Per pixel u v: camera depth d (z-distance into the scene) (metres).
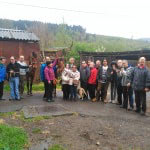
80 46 30.58
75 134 5.98
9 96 11.15
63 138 5.71
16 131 5.85
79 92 10.55
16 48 15.09
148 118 7.77
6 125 6.42
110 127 6.60
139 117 7.84
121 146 5.36
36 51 15.78
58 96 11.54
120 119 7.48
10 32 15.62
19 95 10.45
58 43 32.75
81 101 10.20
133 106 9.09
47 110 8.21
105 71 10.11
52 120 7.09
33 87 13.66
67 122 6.91
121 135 6.03
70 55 20.80
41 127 6.44
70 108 8.68
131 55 18.03
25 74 11.14
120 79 9.34
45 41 32.53
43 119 7.18
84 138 5.75
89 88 10.52
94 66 10.70
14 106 8.86
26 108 8.48
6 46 14.77
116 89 10.11
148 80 7.95
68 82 10.25
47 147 5.17
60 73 11.06
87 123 6.86
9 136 5.54
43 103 9.52
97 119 7.34
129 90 8.89
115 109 8.88
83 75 10.43
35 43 15.73
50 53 17.58
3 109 8.34
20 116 7.48
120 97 9.62
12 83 10.17
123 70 9.14
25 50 15.41
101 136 5.91
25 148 5.11
